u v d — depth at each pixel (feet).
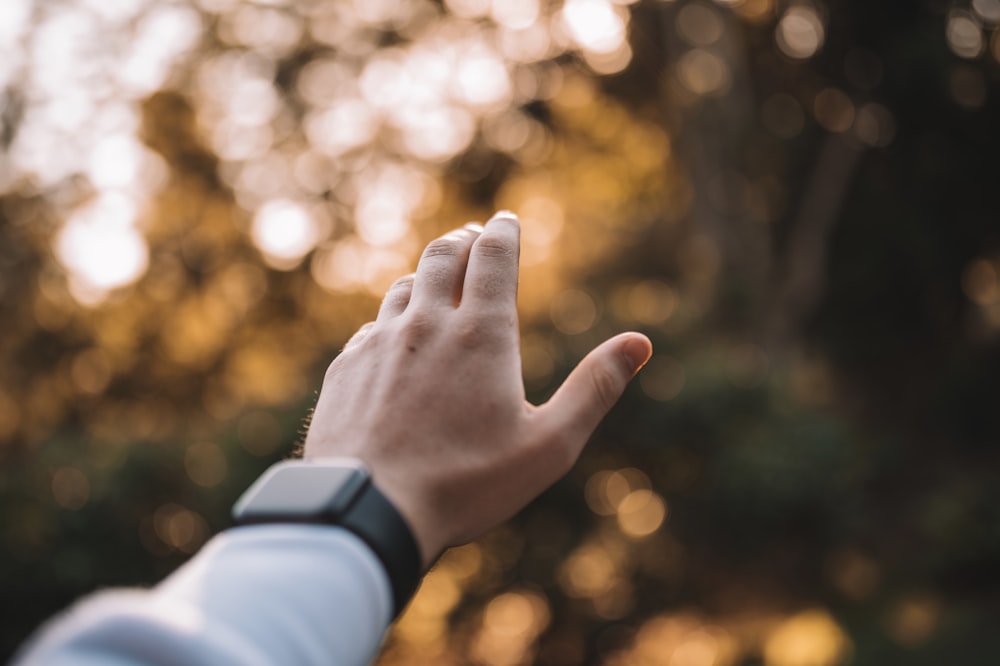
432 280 2.41
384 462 2.05
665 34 49.26
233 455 27.66
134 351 44.65
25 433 41.45
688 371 27.91
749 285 46.42
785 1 51.83
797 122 54.39
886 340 60.70
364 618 1.63
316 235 48.47
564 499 26.14
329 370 2.36
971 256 59.11
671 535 27.86
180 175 48.26
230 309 47.47
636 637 27.73
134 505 27.27
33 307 42.80
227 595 1.49
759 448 27.22
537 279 42.32
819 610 30.48
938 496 46.11
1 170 43.01
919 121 54.03
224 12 49.14
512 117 50.47
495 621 27.04
